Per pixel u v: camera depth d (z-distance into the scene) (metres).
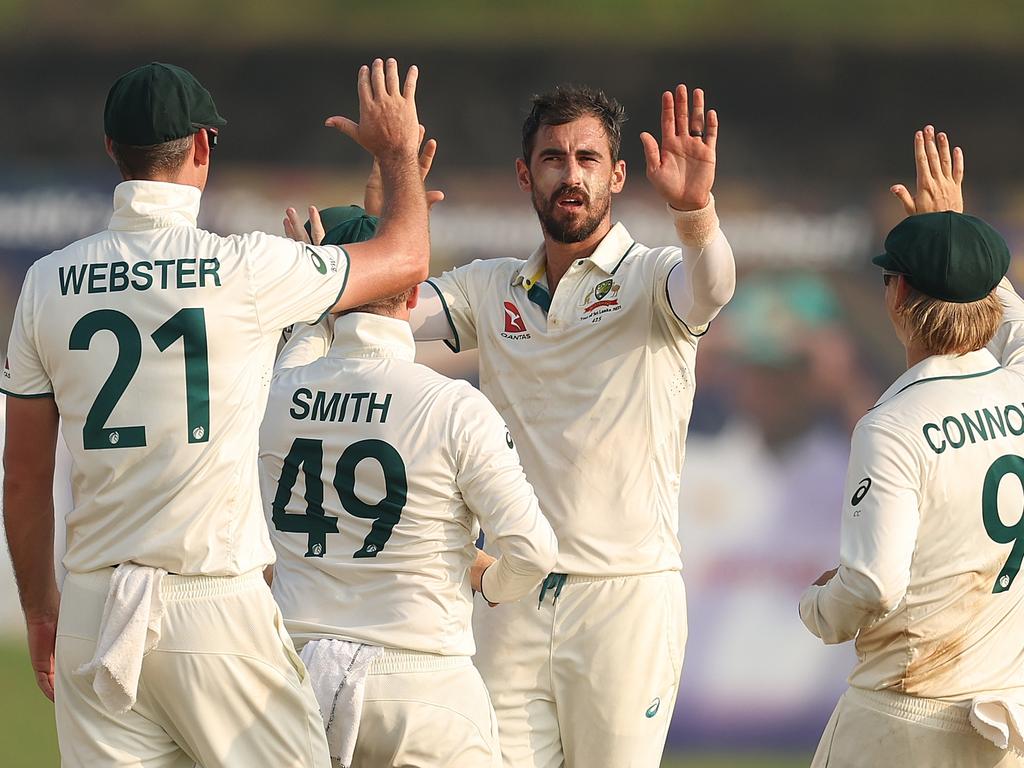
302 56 43.25
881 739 10.92
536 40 43.25
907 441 10.58
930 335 11.05
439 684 11.21
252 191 41.66
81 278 10.24
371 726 11.11
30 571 10.85
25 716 29.55
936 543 10.63
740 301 38.03
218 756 10.25
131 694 9.82
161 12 42.97
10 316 38.38
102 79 42.94
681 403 13.66
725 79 43.19
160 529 10.05
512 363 13.72
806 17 44.00
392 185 11.14
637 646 13.33
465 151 42.06
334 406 11.54
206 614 10.12
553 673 13.48
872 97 42.81
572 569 13.35
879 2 43.91
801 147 42.50
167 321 10.10
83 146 41.91
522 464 13.70
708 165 12.09
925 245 11.00
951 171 12.69
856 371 37.47
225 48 43.19
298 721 10.52
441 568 11.33
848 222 40.56
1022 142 42.56
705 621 34.09
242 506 10.32
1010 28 43.72
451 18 44.25
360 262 10.76
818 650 33.56
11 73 42.28
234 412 10.22
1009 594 10.84
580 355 13.44
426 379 11.51
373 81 11.14
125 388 10.07
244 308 10.25
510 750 13.48
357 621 11.32
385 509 11.27
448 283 14.29
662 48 43.56
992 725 10.44
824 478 35.75
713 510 35.25
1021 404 11.07
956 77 43.19
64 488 30.00
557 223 13.41
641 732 13.46
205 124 10.54
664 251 13.52
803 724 33.16
